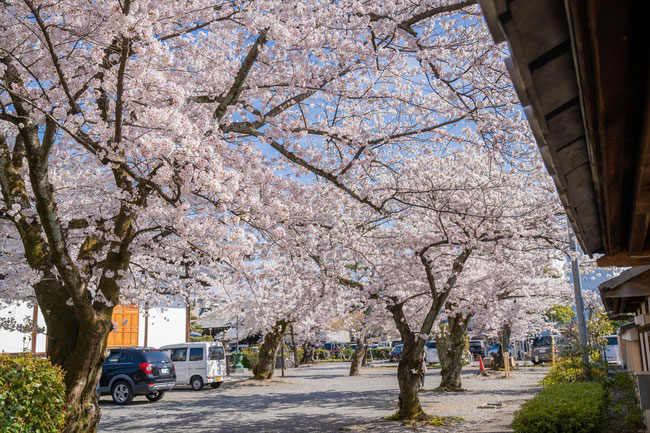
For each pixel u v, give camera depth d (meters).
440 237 13.02
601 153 2.46
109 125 7.76
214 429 12.79
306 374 33.19
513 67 1.89
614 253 5.15
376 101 10.27
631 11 1.37
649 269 7.67
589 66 1.71
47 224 6.86
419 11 8.87
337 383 26.00
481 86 8.95
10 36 7.61
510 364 34.09
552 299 27.33
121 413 16.05
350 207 12.39
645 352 11.11
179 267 14.36
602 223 4.14
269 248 11.16
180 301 23.31
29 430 6.58
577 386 10.55
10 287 11.41
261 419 14.32
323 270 11.63
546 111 2.23
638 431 9.88
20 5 7.37
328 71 8.70
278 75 9.34
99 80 6.93
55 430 6.88
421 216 13.95
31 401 6.70
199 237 8.48
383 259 13.55
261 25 7.39
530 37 1.64
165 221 8.26
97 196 10.73
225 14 8.40
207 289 20.25
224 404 18.05
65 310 7.76
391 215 12.55
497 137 8.95
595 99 1.93
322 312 17.53
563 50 1.77
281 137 9.09
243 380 26.56
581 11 1.41
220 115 8.16
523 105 2.15
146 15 6.23
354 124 10.03
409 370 13.37
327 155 11.13
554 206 12.53
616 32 1.46
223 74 9.05
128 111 8.16
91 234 8.55
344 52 8.41
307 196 10.62
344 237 11.36
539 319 32.34
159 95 7.34
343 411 15.63
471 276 19.08
